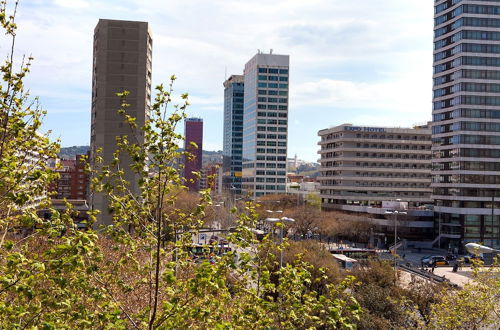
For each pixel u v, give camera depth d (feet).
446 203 336.08
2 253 35.91
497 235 323.57
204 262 35.01
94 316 33.37
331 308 38.27
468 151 326.24
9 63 36.19
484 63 329.31
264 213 352.08
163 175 36.06
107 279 38.06
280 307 41.01
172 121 35.53
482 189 324.19
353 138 416.46
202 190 38.75
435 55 358.23
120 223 38.19
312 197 467.93
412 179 424.46
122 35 255.50
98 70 252.42
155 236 38.06
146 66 257.55
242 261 41.75
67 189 504.43
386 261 162.61
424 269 224.12
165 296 46.88
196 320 37.37
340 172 426.51
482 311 72.49
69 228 33.47
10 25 35.47
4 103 36.70
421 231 346.54
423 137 432.25
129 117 36.73
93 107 273.75
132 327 40.40
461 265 102.99
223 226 281.54
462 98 328.08
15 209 36.52
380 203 389.60
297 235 354.33
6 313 31.12
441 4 352.28
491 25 329.93
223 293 38.86
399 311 106.01
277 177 640.17
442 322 75.05
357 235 343.87
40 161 40.45
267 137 638.94
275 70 641.81
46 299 31.86
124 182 37.63
